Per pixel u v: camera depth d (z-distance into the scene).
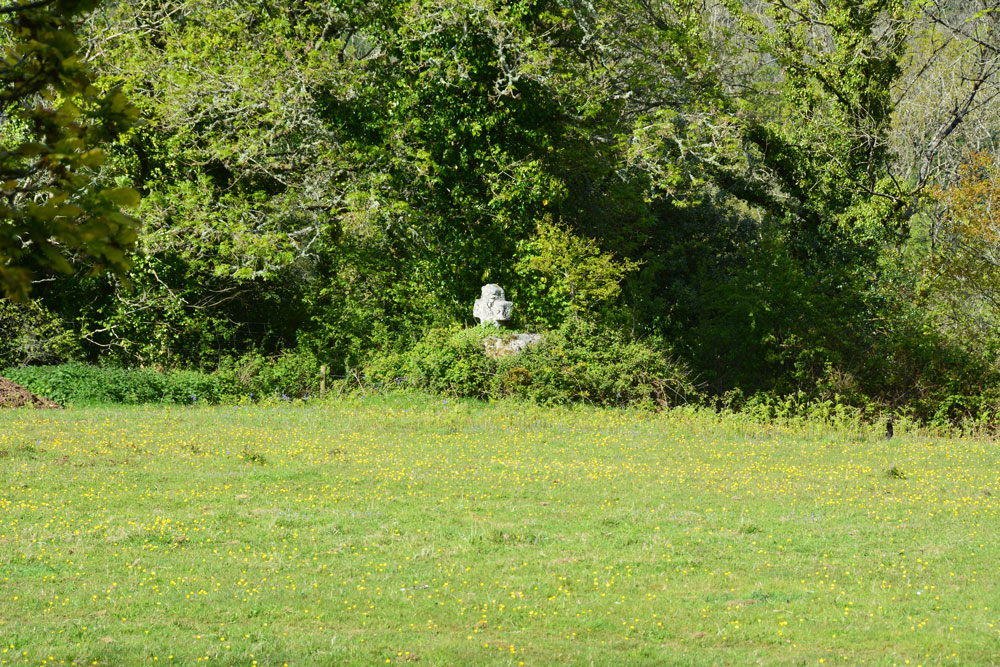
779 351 101.06
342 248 105.25
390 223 96.25
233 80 94.44
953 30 110.25
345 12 101.38
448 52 97.38
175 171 99.25
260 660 25.61
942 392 88.12
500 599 32.34
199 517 42.38
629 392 85.75
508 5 99.81
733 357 103.25
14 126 54.66
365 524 42.31
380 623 29.73
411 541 39.66
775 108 123.94
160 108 93.19
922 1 111.06
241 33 99.38
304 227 100.88
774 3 119.94
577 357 87.25
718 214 134.12
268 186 109.06
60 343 90.50
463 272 101.62
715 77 111.81
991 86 115.94
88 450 56.47
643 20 115.12
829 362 93.69
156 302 95.94
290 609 30.70
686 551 39.09
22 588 31.66
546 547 39.22
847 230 115.94
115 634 27.70
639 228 122.94
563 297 96.69
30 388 79.62
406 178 99.81
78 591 31.62
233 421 71.88
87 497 44.97
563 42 110.31
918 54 126.31
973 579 35.94
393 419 72.88
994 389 86.44
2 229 8.60
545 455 61.34
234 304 111.81
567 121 106.44
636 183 113.12
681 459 61.25
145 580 33.16
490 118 99.81
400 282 105.62
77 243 8.77
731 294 102.44
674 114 106.12
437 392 85.38
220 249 95.50
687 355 110.12
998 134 129.75
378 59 102.75
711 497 49.88
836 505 48.59
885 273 104.94
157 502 44.94
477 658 26.16
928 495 51.53
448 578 34.69
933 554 39.38
